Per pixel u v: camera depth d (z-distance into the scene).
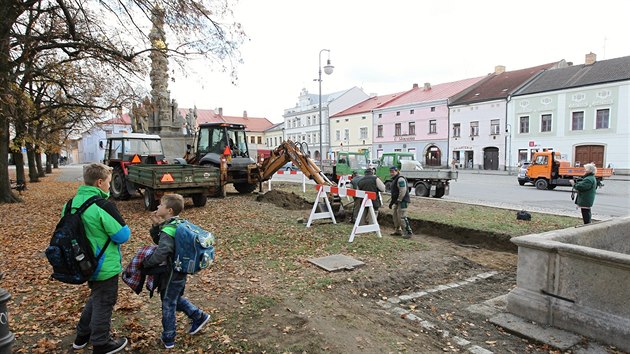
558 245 3.90
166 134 23.02
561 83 36.00
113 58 11.74
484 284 5.66
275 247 7.16
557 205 12.93
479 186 21.84
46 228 9.25
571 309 3.84
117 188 14.62
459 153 43.75
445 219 9.27
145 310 4.30
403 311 4.62
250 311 4.28
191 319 3.76
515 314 4.33
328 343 3.59
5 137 14.02
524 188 20.50
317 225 9.24
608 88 32.34
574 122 34.56
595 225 4.92
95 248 3.00
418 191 15.75
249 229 8.72
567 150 35.06
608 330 3.55
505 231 7.95
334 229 8.76
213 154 15.49
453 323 4.29
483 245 7.97
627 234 5.30
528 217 9.21
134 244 7.50
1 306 2.46
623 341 3.46
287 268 5.93
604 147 32.94
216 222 9.62
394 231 9.17
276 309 4.34
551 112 35.84
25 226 9.53
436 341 3.85
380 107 53.47
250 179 15.64
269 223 9.48
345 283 5.31
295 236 8.04
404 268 6.07
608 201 14.52
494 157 40.72
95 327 3.18
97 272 3.04
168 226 3.38
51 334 3.76
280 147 14.66
